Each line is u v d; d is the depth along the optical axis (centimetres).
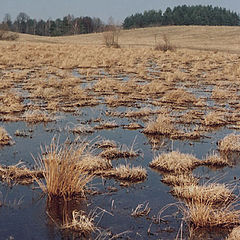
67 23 10862
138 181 647
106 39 5084
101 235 464
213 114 1105
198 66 2683
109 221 502
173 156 726
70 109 1215
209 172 699
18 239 451
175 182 638
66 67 2470
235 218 509
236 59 3475
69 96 1456
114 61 2942
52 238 455
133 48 4706
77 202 555
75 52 3584
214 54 3894
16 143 844
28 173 644
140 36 8106
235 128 1039
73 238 457
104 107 1296
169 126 977
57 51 3650
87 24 11525
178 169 698
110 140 891
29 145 830
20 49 3669
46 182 593
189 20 12681
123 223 498
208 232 480
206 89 1772
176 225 496
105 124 1022
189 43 6438
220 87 1803
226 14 13100
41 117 1070
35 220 498
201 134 957
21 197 565
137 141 891
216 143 893
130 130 997
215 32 7844
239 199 579
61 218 505
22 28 11906
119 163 736
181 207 546
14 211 522
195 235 471
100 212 526
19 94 1426
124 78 2089
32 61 2781
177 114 1184
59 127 993
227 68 2577
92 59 2936
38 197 568
